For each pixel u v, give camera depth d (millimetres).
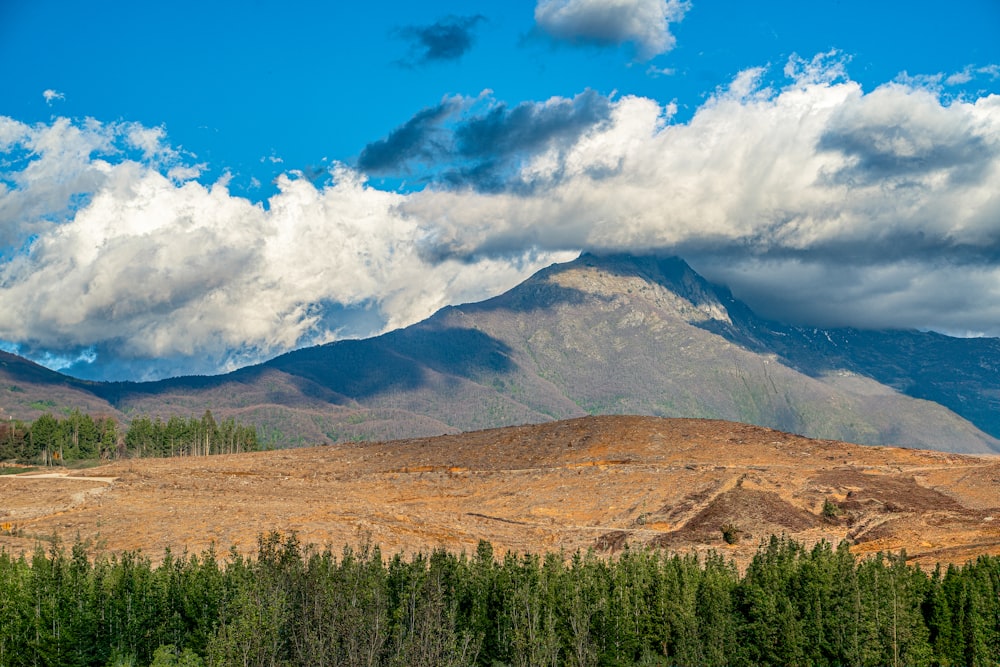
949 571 114750
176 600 115188
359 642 106562
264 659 105500
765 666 112438
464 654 108875
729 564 131000
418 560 121625
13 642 110062
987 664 108250
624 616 114375
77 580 116125
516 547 156125
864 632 110438
